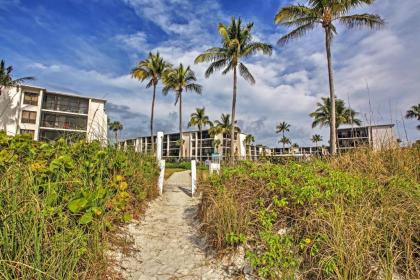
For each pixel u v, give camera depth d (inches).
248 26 928.9
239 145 2778.1
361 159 222.1
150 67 1322.6
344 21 620.1
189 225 185.6
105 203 125.3
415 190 142.3
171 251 142.2
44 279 75.8
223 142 2618.1
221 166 272.7
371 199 139.3
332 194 137.5
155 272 119.3
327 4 602.5
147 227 176.2
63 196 107.7
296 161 250.1
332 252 104.5
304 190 139.9
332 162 237.8
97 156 153.9
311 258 107.5
